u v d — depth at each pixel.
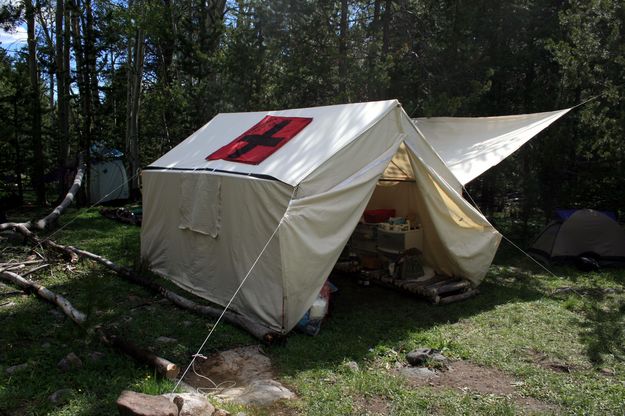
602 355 4.66
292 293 4.89
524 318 5.73
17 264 7.43
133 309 5.71
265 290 5.08
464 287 6.55
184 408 3.19
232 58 11.96
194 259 6.40
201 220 6.15
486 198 12.65
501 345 4.91
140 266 7.10
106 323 5.17
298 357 4.50
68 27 15.38
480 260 6.59
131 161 16.22
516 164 11.34
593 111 9.45
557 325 5.50
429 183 6.17
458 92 10.91
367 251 7.35
